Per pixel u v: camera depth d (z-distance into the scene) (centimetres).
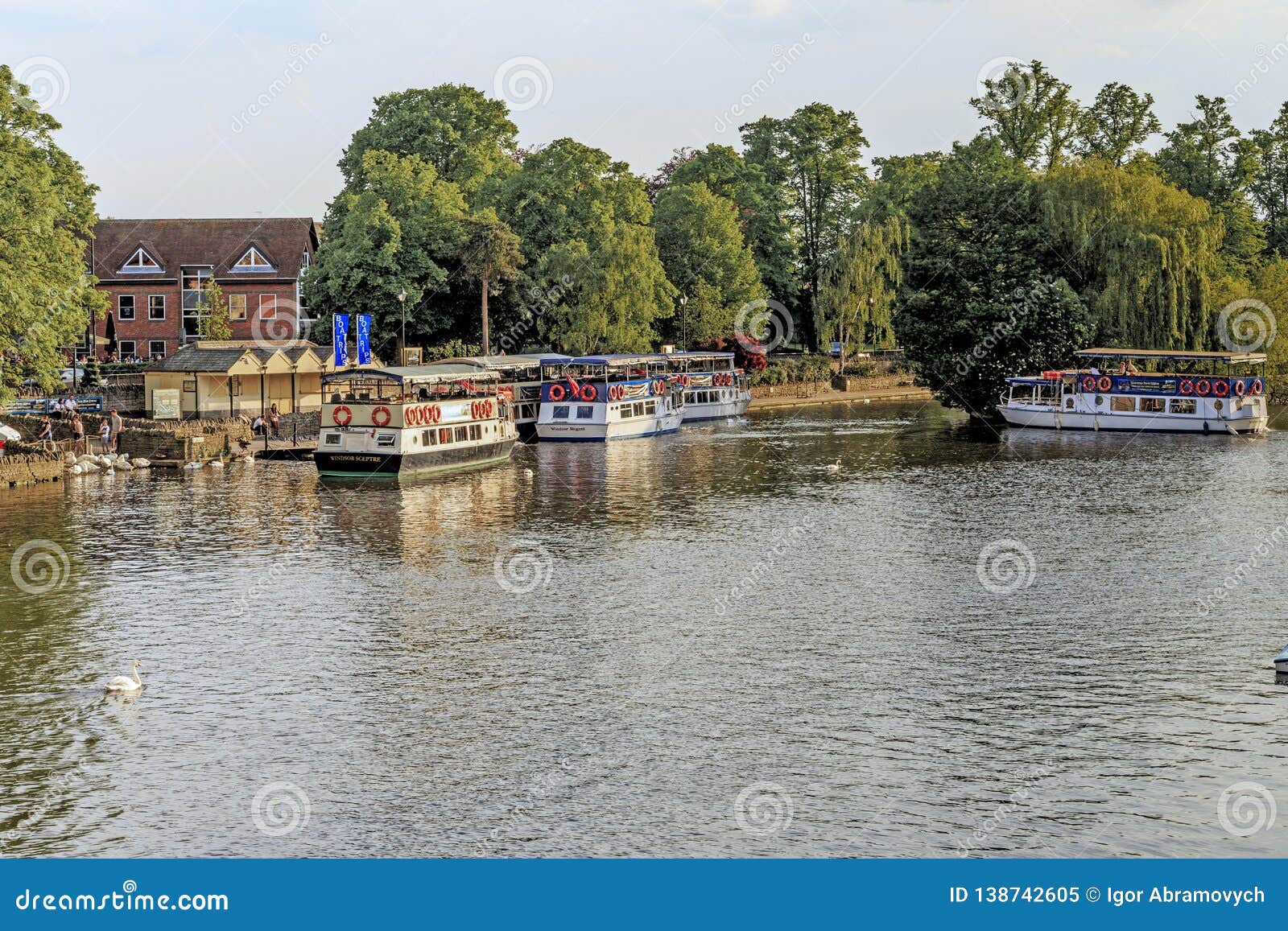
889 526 5834
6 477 6912
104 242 13062
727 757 3084
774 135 14250
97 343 11512
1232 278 10988
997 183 10281
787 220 14350
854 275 13225
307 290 11231
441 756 3095
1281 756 3072
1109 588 4603
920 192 10400
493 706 3416
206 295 12888
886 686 3556
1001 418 10519
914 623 4178
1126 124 13150
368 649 3900
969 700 3444
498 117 12925
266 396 9488
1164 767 3019
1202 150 13800
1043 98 12612
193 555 5188
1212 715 3325
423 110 12306
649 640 3997
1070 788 2920
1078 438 9406
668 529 5816
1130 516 6050
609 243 11562
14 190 7325
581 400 9569
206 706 3419
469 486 7181
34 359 7438
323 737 3209
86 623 4175
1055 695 3475
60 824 2778
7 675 3653
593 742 3180
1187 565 4966
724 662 3769
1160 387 9656
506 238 10869
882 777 2983
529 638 4016
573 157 12000
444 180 11938
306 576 4831
